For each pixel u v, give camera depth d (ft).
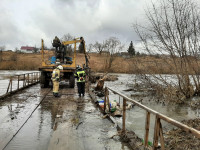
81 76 34.94
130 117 26.71
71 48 85.40
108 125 20.03
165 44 40.68
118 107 29.68
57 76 34.27
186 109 33.55
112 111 26.99
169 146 16.65
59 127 18.42
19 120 20.30
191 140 17.81
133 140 16.05
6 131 17.17
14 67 156.66
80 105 28.17
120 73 136.56
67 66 46.70
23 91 40.73
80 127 19.07
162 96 41.93
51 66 46.62
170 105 36.47
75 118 21.70
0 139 15.44
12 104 27.61
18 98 32.32
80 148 14.07
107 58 164.96
